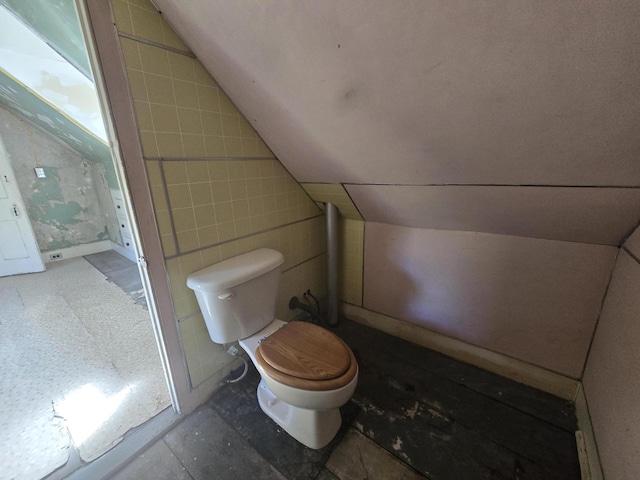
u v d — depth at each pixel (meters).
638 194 0.84
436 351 1.72
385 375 1.53
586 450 1.07
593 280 1.19
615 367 0.96
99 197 3.61
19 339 1.85
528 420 1.25
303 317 1.98
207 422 1.28
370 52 0.74
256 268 1.29
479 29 0.59
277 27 0.79
